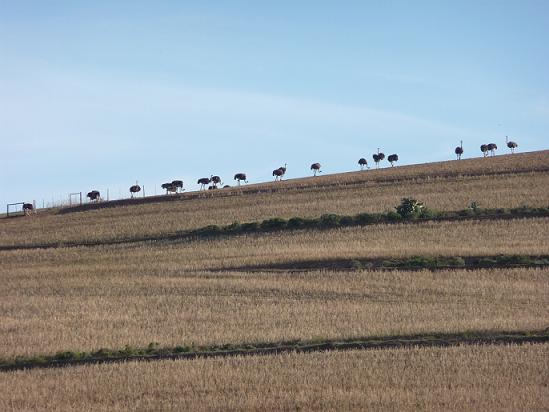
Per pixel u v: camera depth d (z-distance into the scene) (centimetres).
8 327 10538
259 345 9100
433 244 13825
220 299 11425
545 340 8700
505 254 12638
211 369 8038
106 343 9562
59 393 7581
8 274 13988
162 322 10469
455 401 6844
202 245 15300
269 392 7319
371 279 11862
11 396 7538
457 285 11356
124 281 12875
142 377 7906
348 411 6750
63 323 10669
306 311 10525
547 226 14462
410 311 10238
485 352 8144
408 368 7775
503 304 10444
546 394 6969
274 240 15075
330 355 8338
